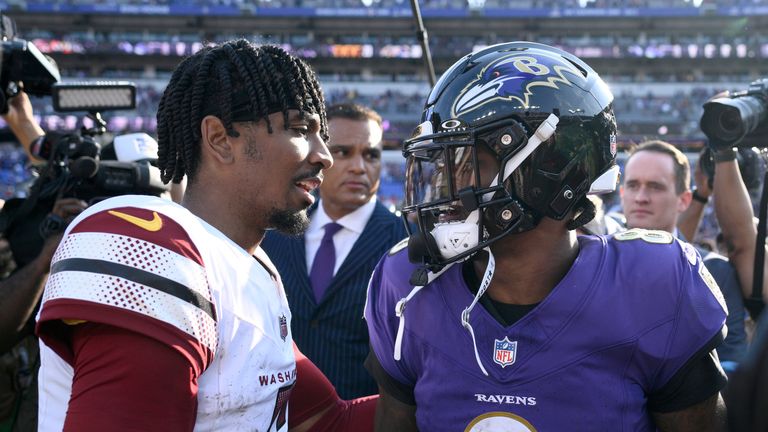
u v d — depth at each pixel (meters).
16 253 1.94
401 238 2.49
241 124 1.18
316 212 2.58
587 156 1.22
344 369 2.33
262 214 1.21
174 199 2.18
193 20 27.30
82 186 1.91
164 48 26.39
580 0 27.94
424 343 1.26
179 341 1.00
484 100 1.19
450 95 1.22
